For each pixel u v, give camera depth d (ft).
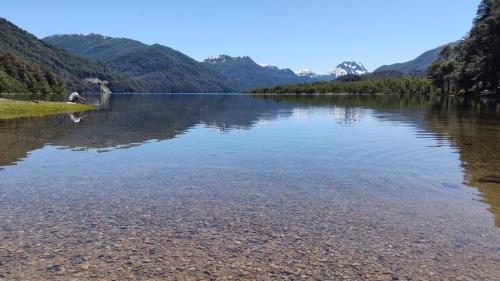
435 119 128.57
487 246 28.27
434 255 26.91
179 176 48.60
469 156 60.85
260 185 44.29
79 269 24.72
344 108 216.95
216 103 312.91
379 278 23.93
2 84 508.12
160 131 96.32
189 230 31.01
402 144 73.56
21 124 110.83
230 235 30.09
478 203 37.50
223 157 61.16
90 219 33.35
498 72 280.31
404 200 38.58
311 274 24.35
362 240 29.27
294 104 286.05
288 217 33.96
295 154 63.67
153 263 25.58
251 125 112.78
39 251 27.14
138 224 32.27
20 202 37.96
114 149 68.49
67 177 47.91
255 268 25.05
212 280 23.59
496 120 121.39
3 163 55.98
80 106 199.31
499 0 288.92
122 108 215.72
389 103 287.28
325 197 39.70
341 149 68.44
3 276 23.77
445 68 410.93
